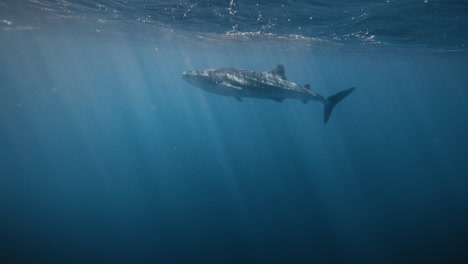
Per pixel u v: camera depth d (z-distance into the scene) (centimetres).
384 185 2556
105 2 1244
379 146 4472
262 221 1794
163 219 1778
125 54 4353
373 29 1456
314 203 2108
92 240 1521
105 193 2152
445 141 5109
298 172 2866
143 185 2353
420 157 3706
